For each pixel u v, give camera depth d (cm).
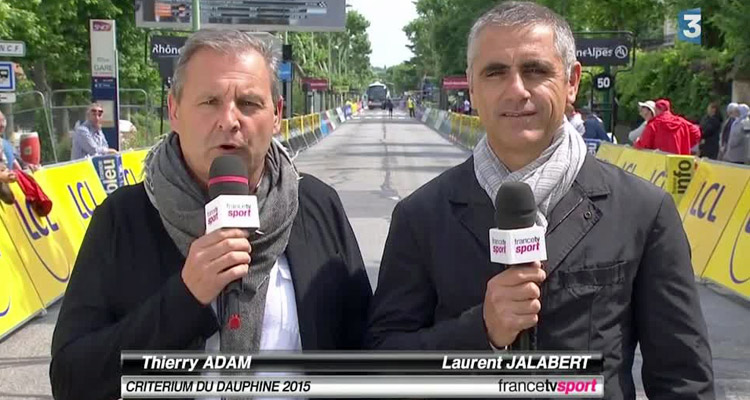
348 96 10862
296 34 5247
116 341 207
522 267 197
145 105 2745
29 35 2228
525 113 226
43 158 2119
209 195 206
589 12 2520
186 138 221
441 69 6012
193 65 220
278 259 233
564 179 228
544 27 227
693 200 980
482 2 4269
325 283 236
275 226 226
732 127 1591
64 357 214
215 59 219
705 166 979
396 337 230
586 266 224
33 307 745
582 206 229
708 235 913
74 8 2461
